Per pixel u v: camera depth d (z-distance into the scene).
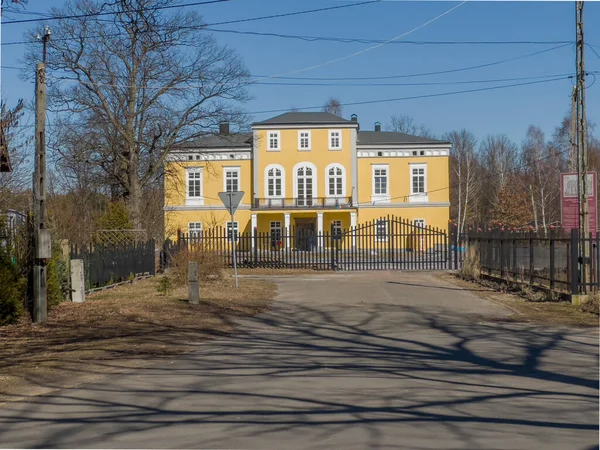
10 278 14.62
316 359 10.67
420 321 15.48
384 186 64.19
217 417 7.01
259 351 11.52
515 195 66.19
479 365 10.03
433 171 63.97
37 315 14.84
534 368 9.75
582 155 18.77
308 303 19.28
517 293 21.17
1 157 17.12
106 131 35.69
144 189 41.00
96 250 22.28
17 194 21.02
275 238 36.16
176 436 6.32
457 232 34.91
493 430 6.45
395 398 7.84
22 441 6.23
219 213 63.56
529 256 21.36
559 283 18.88
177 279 23.59
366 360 10.55
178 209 63.47
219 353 11.31
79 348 11.63
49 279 16.75
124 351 11.41
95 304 18.14
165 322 15.09
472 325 14.77
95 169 37.47
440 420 6.83
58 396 8.11
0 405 7.68
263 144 63.06
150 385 8.69
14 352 11.23
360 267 37.75
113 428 6.63
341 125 62.88
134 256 27.17
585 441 6.08
